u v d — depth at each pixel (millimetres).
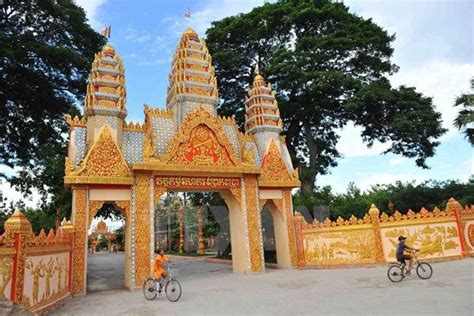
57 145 26375
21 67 22969
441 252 15820
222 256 31250
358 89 26062
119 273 22578
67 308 10508
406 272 12203
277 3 30984
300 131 32344
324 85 25609
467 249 15977
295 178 19641
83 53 27875
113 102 15711
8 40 22266
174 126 17359
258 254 17297
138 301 11297
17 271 7875
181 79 18219
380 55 29219
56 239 11094
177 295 11516
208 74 18812
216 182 17000
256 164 19438
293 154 30766
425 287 10227
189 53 18906
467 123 20453
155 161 15180
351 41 26828
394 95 26250
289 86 27641
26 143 26750
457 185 24641
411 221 16359
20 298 7891
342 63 28984
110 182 14336
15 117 25750
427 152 27594
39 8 24188
